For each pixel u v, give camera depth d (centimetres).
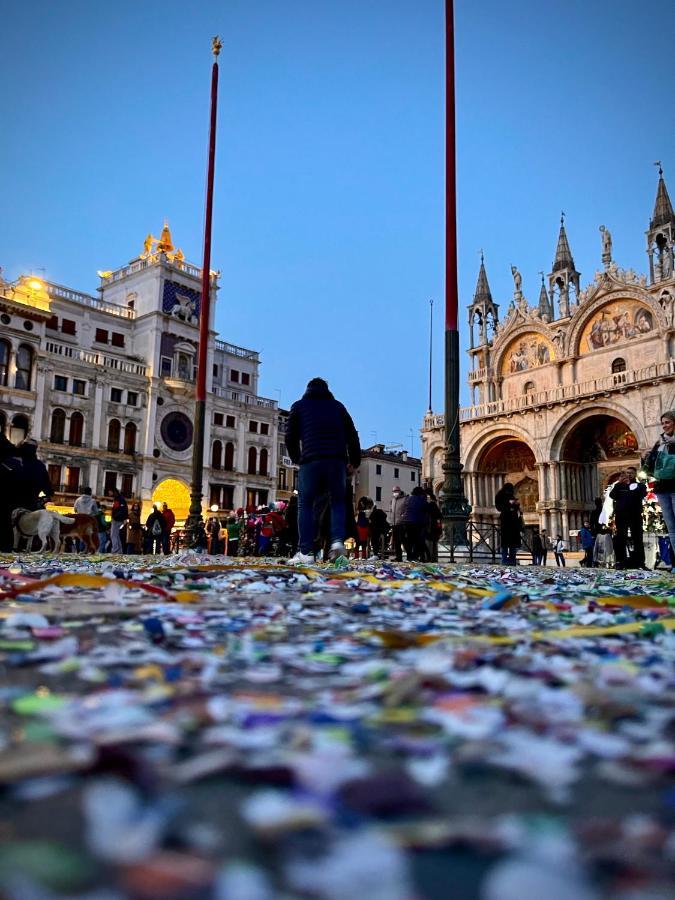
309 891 79
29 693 175
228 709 159
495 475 5006
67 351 4653
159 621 284
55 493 4403
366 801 105
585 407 4244
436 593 514
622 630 298
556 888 79
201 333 2005
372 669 209
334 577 647
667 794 115
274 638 283
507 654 234
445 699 172
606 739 141
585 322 4572
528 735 145
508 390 5081
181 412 5269
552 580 732
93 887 78
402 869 85
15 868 82
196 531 1886
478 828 97
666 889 80
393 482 7338
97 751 119
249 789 115
